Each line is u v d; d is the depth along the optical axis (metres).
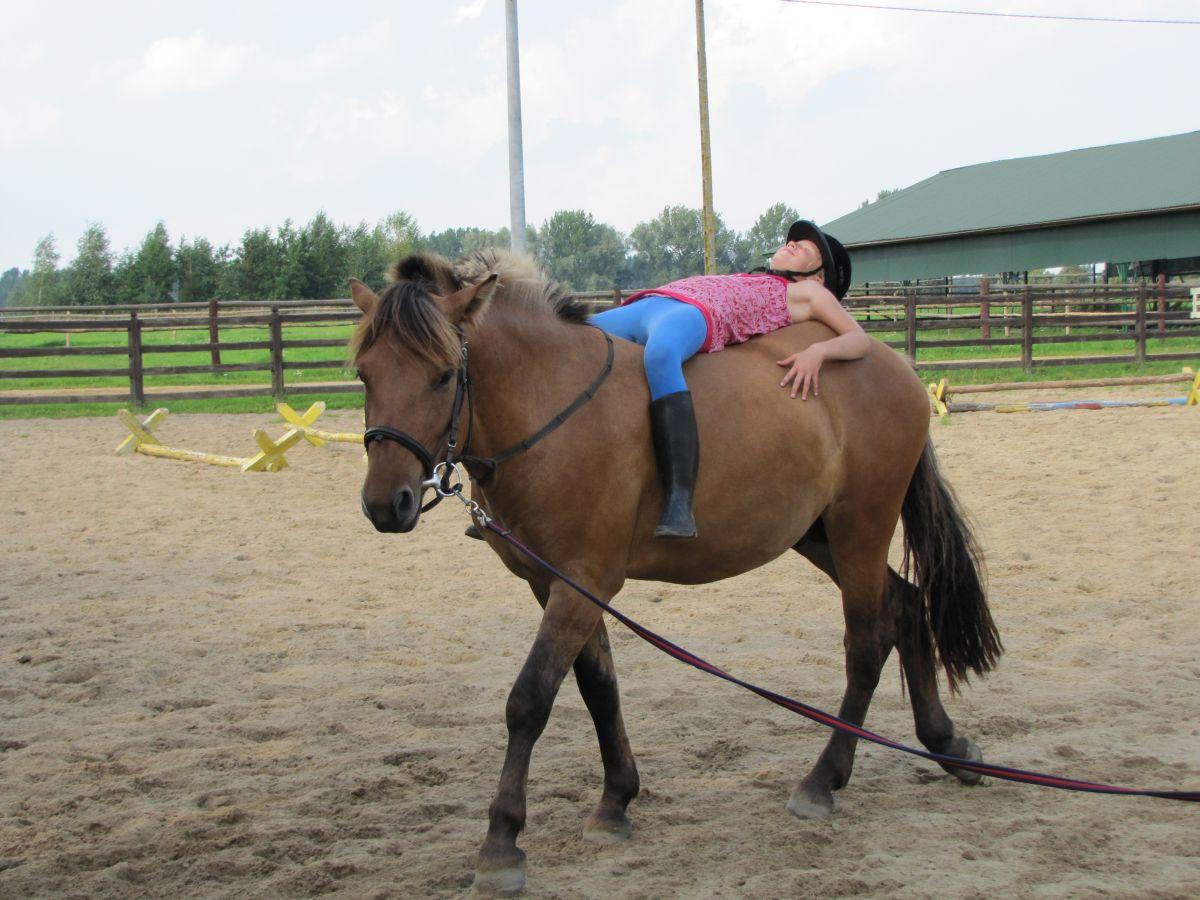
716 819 3.83
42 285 63.66
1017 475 10.46
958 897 3.17
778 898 3.19
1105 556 7.47
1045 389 17.25
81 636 6.06
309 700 5.12
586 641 3.39
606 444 3.46
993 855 3.47
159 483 10.86
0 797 4.04
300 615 6.50
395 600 6.86
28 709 5.00
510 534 3.51
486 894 3.23
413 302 3.14
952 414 15.30
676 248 92.44
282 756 4.43
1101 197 36.03
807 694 5.15
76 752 4.45
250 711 4.95
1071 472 10.48
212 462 11.80
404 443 3.10
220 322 18.05
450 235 81.38
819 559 4.53
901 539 8.23
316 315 18.44
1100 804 3.88
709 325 3.83
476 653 5.80
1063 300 21.03
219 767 4.33
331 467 11.83
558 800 4.02
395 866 3.47
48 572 7.46
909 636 4.27
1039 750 4.35
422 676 5.43
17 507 9.67
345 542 8.46
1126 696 4.93
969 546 4.32
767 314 4.08
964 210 39.53
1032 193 38.88
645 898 3.22
